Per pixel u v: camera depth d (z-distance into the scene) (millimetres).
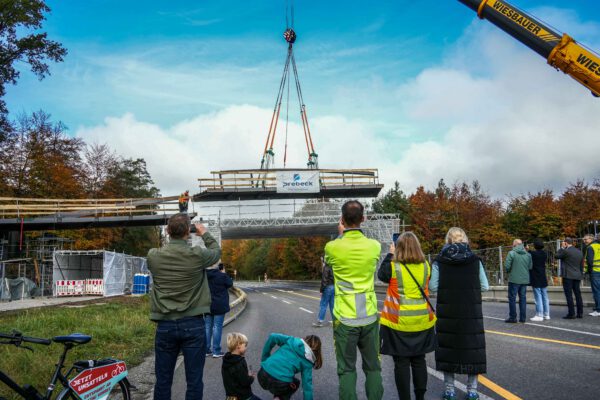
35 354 6988
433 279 4922
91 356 7812
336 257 4492
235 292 36438
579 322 10820
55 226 32812
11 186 40250
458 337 4816
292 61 47750
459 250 4914
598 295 11805
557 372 6129
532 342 8352
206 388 6199
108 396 4145
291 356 4836
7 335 3680
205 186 42031
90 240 44031
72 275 29891
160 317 4285
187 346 4297
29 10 31672
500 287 18781
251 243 107375
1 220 30875
